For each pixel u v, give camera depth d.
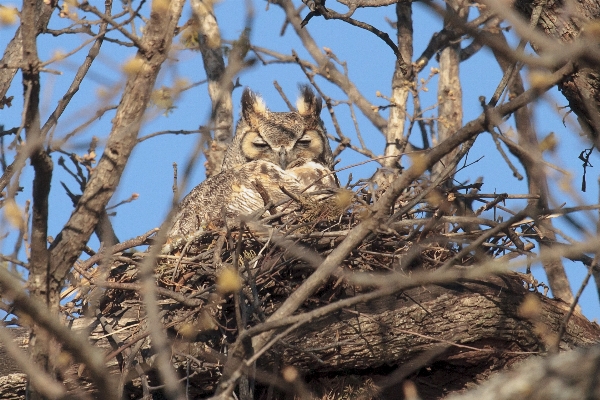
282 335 6.98
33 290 8.18
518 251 10.25
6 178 9.73
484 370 10.52
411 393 7.43
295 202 11.99
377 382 10.71
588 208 7.00
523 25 5.20
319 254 10.50
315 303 10.37
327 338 10.20
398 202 11.38
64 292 10.76
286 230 10.90
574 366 5.19
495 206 11.03
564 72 6.58
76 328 10.38
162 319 10.38
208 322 10.09
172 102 6.98
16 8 7.22
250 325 10.15
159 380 10.65
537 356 10.38
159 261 10.93
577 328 10.55
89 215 8.34
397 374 10.09
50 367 8.29
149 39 7.93
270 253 10.22
